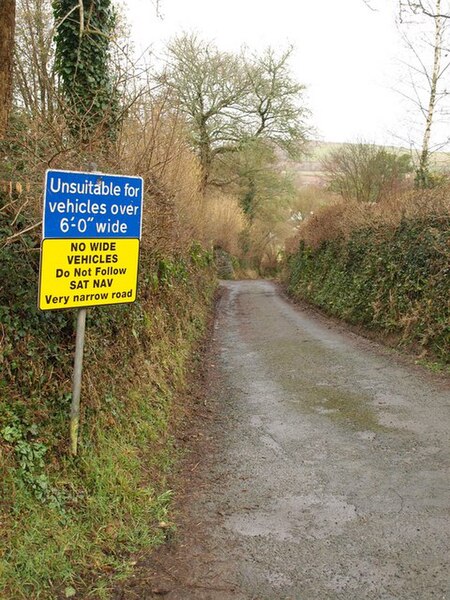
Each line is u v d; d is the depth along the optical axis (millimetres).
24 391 4137
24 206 4293
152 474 4852
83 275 3941
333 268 18172
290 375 8977
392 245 12688
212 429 6438
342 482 4805
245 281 40750
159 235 8102
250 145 32031
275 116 32156
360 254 15281
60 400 4410
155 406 6223
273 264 55062
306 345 11641
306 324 15141
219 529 4051
